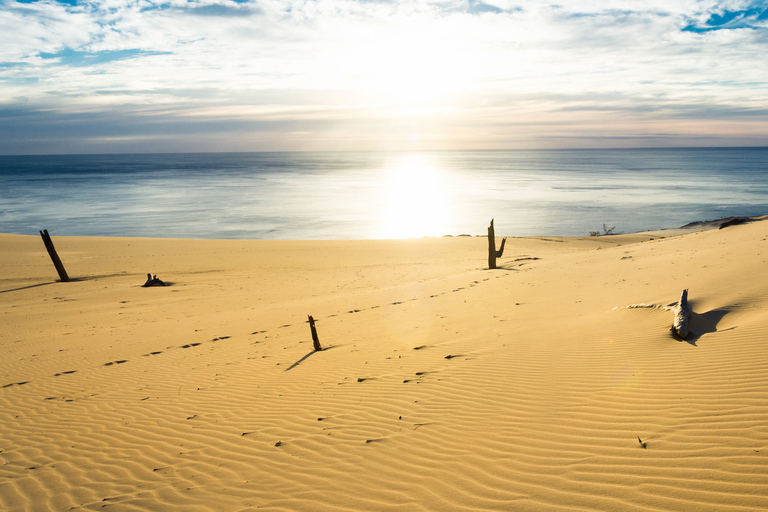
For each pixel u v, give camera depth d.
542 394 5.64
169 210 82.25
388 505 3.73
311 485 4.21
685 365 5.68
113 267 29.42
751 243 13.68
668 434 4.18
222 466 4.84
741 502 3.14
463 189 127.81
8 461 5.47
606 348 6.91
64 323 16.02
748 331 6.28
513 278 16.81
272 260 32.47
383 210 83.81
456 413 5.45
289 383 7.57
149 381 8.64
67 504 4.29
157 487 4.50
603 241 42.12
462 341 8.71
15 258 31.53
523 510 3.44
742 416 4.23
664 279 10.96
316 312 14.78
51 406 7.62
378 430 5.27
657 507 3.24
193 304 18.94
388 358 8.23
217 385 7.94
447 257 32.53
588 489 3.58
